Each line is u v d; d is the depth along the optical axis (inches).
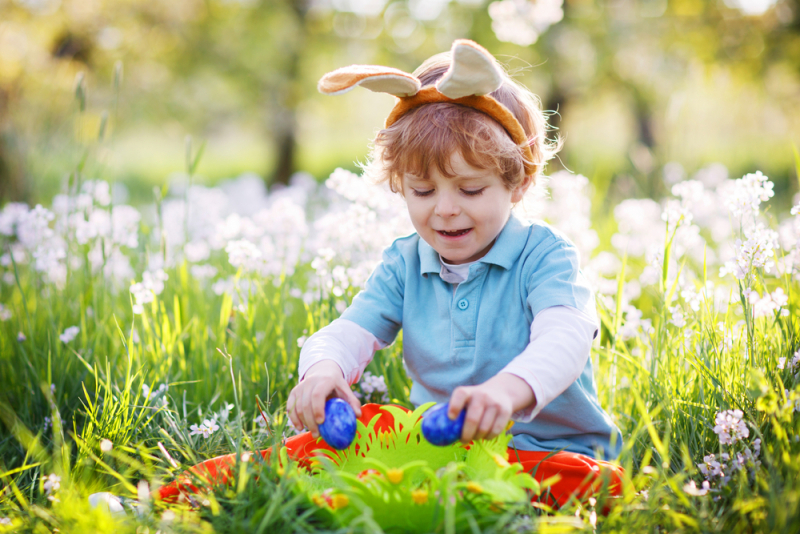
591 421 63.6
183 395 76.5
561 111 288.5
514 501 48.2
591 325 59.7
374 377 77.5
